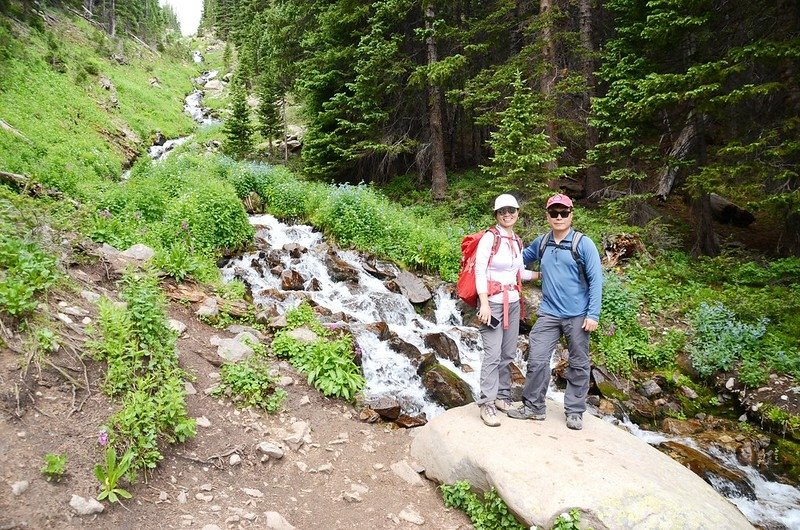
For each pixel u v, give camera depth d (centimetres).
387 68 1727
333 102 1802
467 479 481
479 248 517
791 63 1031
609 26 1723
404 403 689
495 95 1426
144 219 995
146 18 6650
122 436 399
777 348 836
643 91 1126
